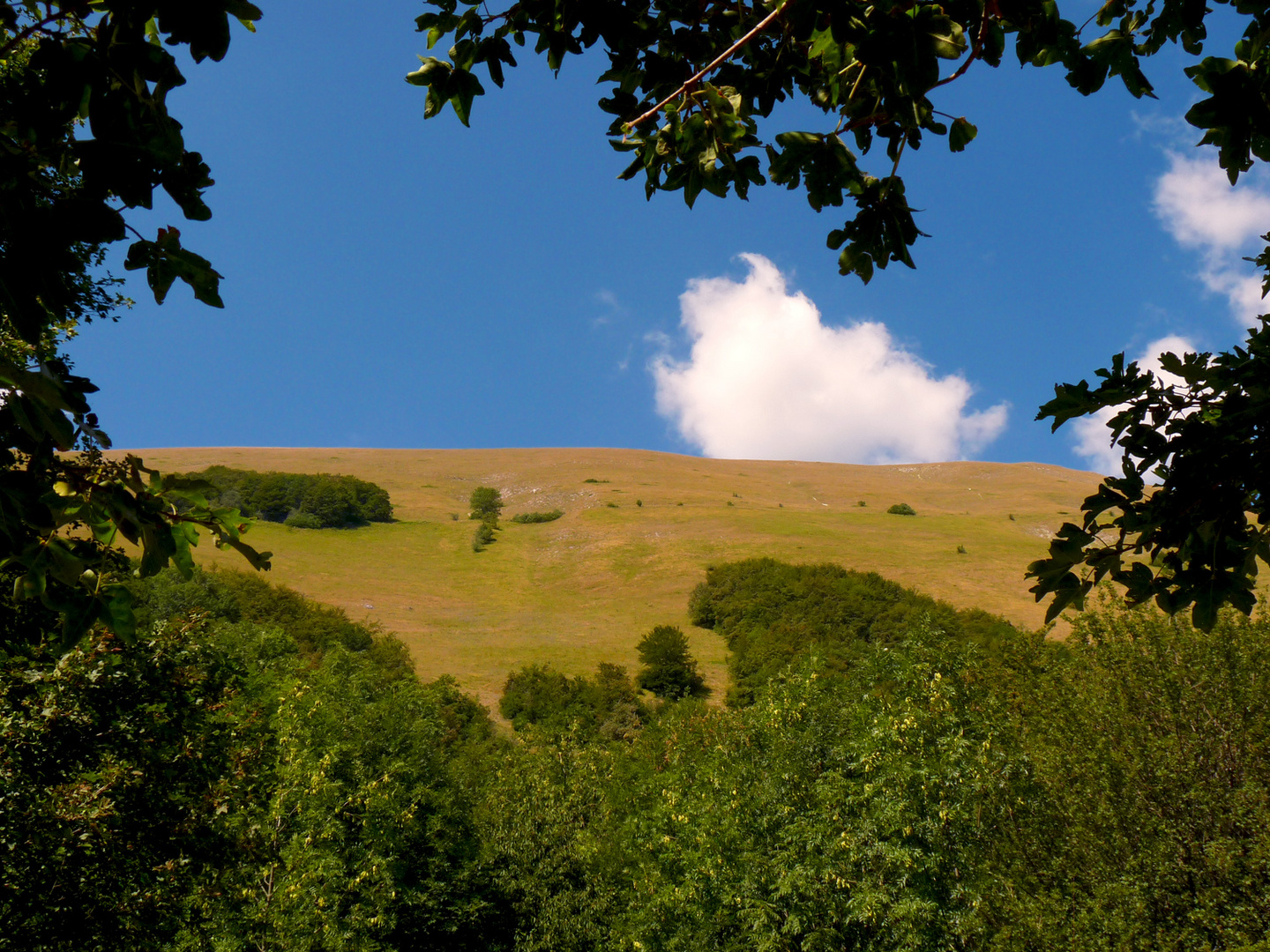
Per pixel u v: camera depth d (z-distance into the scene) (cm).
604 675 4241
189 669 1036
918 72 198
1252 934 995
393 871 2033
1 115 164
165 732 991
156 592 3819
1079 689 1420
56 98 164
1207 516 240
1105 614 1477
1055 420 250
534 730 3198
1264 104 208
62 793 862
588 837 2520
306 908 1750
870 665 2033
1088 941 1045
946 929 1439
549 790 2753
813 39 239
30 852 810
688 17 283
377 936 2023
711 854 1850
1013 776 1487
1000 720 1634
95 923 836
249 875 1548
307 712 2141
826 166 234
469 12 276
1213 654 1277
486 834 2536
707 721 2775
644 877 2128
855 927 1623
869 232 246
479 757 3231
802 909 1648
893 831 1587
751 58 287
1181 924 1074
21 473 204
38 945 795
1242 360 226
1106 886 1085
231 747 1183
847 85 248
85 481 221
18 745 834
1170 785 1151
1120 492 245
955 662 1842
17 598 217
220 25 158
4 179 168
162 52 160
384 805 2003
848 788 1739
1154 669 1312
